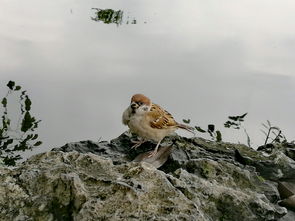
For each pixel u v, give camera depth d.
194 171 4.75
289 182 5.16
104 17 11.49
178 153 5.38
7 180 3.89
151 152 5.50
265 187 4.72
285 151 6.06
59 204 3.72
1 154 6.16
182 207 3.68
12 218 3.68
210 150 5.72
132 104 5.69
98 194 3.74
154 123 5.69
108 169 4.10
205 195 4.12
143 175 3.95
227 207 4.09
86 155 4.21
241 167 5.19
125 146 5.79
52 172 3.93
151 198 3.74
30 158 4.29
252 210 4.12
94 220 3.56
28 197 3.78
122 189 3.74
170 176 4.12
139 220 3.55
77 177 3.81
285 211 4.29
